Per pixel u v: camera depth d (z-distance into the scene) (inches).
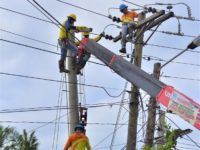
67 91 820.0
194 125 603.5
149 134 899.4
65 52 829.2
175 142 699.4
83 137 728.3
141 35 872.3
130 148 846.5
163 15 856.3
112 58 706.8
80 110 805.9
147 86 658.2
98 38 877.8
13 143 1286.9
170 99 627.5
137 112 861.8
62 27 836.6
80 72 830.5
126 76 685.3
